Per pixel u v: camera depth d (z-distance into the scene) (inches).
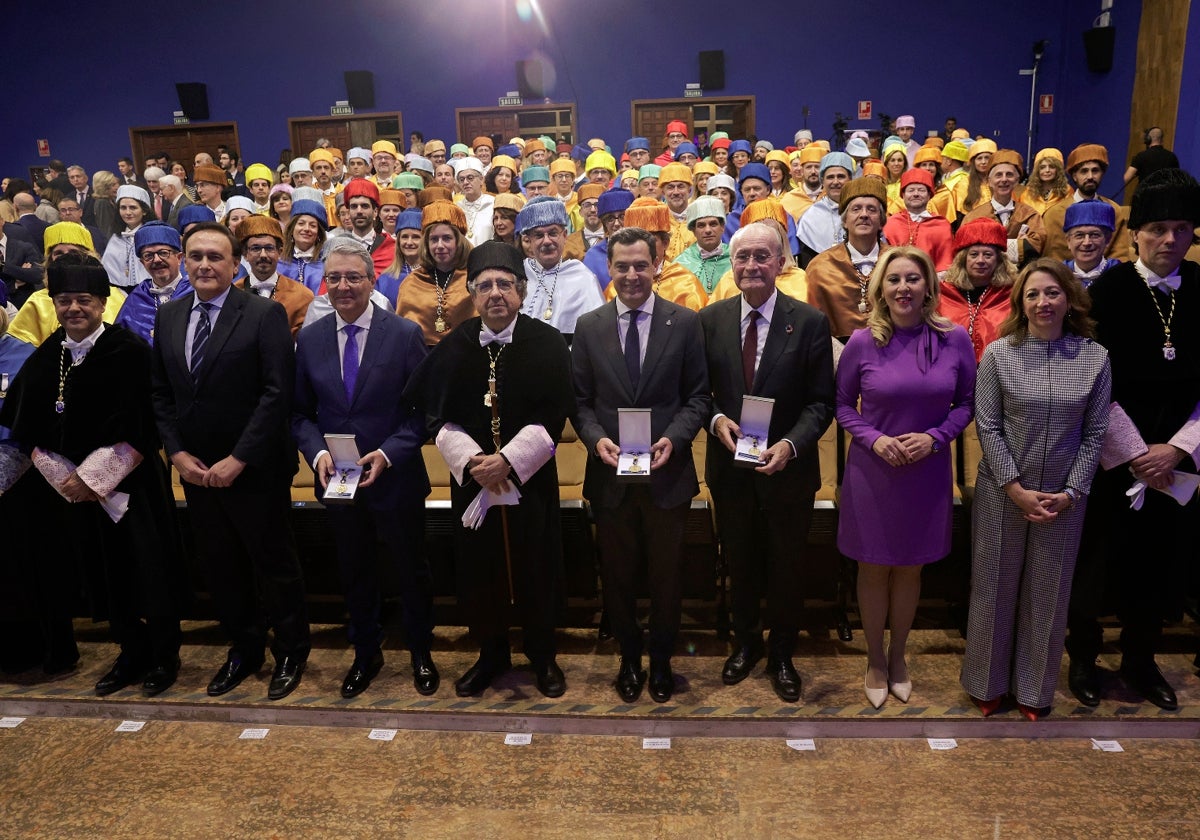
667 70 471.5
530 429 109.4
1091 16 420.2
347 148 487.2
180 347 115.0
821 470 137.5
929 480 107.8
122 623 125.0
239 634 126.0
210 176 274.8
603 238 214.8
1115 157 403.9
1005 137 459.2
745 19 462.0
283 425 117.1
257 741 116.1
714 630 138.3
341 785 105.8
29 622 134.3
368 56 477.7
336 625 144.9
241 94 482.0
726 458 114.0
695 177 264.8
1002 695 111.4
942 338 108.7
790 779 104.1
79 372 117.7
